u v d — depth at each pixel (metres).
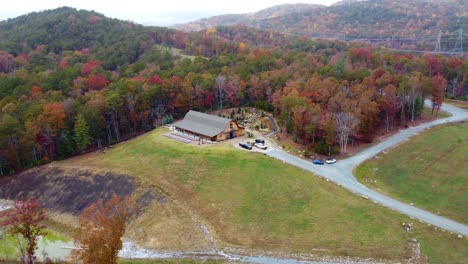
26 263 54.94
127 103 111.44
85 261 42.59
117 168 84.75
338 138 88.31
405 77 112.12
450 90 138.88
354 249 53.50
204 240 59.84
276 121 108.19
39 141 94.69
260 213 65.31
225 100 125.75
